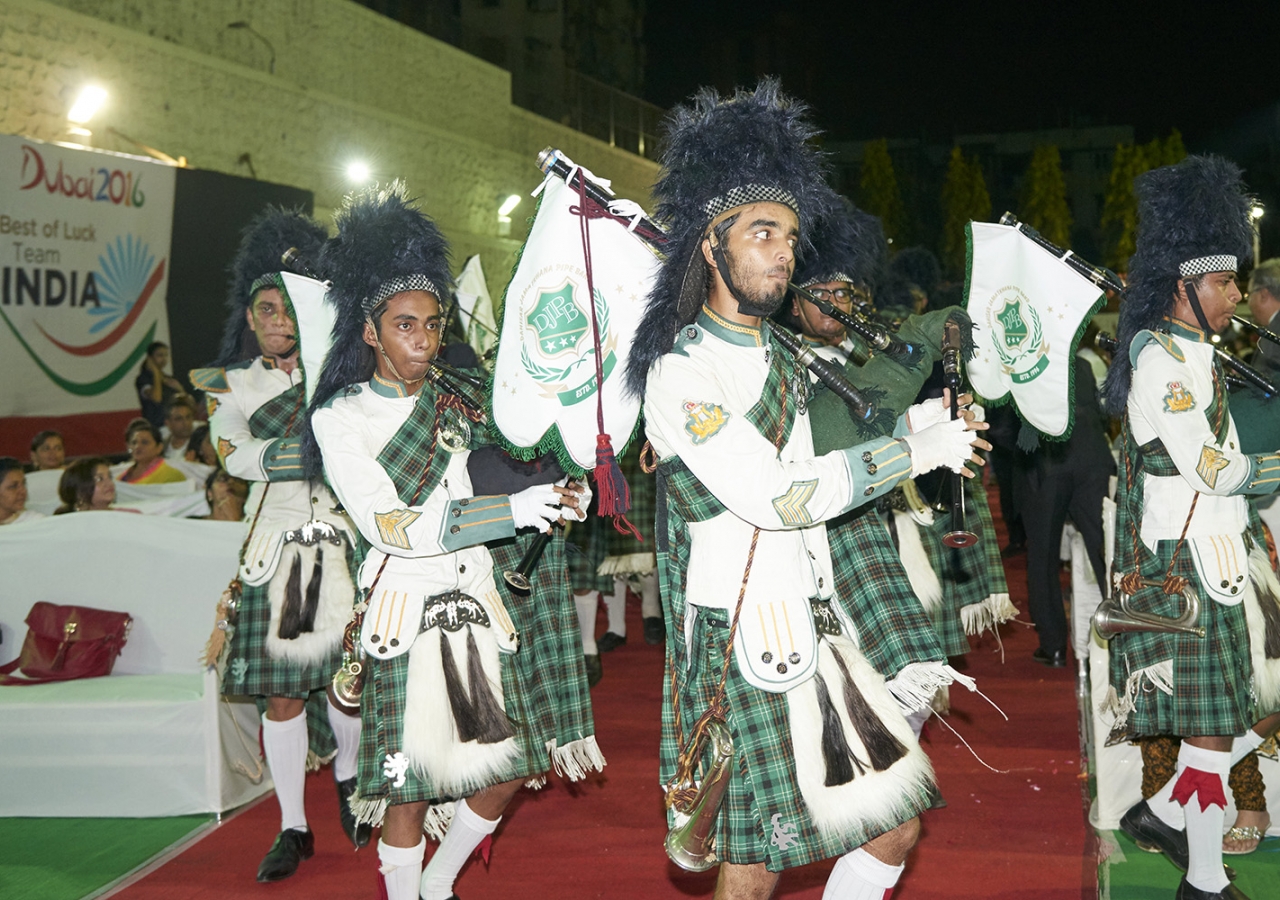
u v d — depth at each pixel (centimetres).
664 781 246
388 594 283
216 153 1098
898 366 253
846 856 230
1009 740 465
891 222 3609
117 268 873
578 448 257
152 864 369
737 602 229
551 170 254
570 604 335
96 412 860
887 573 251
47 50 910
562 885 344
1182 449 301
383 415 284
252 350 398
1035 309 350
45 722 411
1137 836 346
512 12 2347
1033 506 554
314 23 1262
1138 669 314
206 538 450
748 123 227
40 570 454
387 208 288
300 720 373
